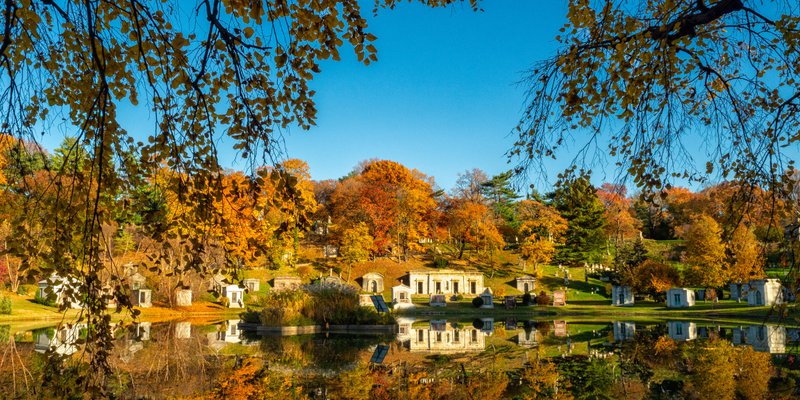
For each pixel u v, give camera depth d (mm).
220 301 46500
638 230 77938
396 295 51344
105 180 4832
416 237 75562
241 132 4504
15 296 36156
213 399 10789
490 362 15906
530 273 70625
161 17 4449
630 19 5020
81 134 4543
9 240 4691
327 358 16734
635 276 52094
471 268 72562
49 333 23156
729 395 11141
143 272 42219
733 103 5586
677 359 16078
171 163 4742
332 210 78562
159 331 25781
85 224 4711
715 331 25656
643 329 27578
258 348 19109
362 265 70938
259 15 3959
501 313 45938
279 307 26609
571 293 62344
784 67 5426
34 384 11234
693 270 47844
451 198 83125
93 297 5168
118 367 14047
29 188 4812
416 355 17625
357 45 4082
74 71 4848
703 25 5516
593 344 20656
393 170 83312
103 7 4484
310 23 3936
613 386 12164
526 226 70312
